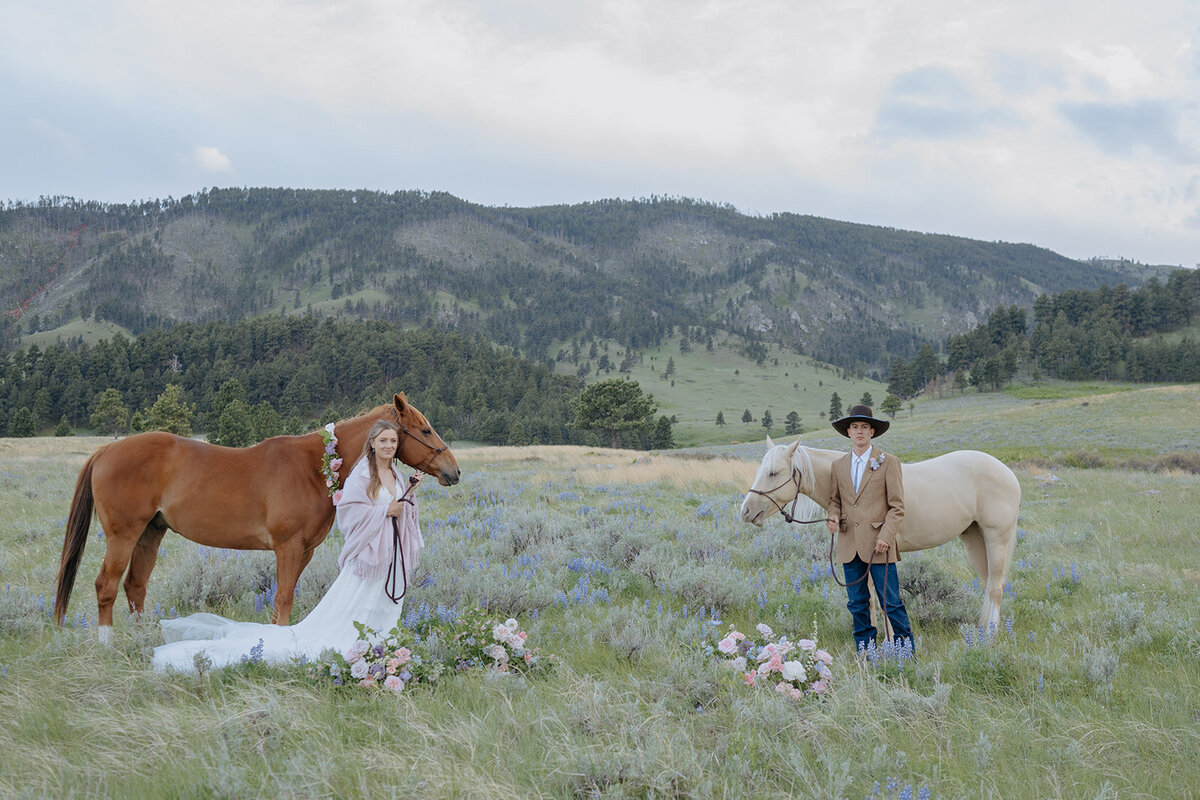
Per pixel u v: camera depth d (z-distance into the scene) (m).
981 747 3.30
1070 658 4.79
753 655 4.45
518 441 130.50
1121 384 162.75
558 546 8.41
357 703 3.74
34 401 132.25
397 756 3.13
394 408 5.61
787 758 3.21
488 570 7.05
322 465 5.29
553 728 3.52
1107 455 41.25
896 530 5.01
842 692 3.94
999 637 5.36
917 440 64.56
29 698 3.81
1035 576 7.72
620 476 20.52
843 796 2.91
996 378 170.88
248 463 5.24
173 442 5.27
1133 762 3.37
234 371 169.25
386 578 4.83
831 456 5.68
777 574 7.73
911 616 6.10
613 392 107.75
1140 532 10.47
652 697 3.97
